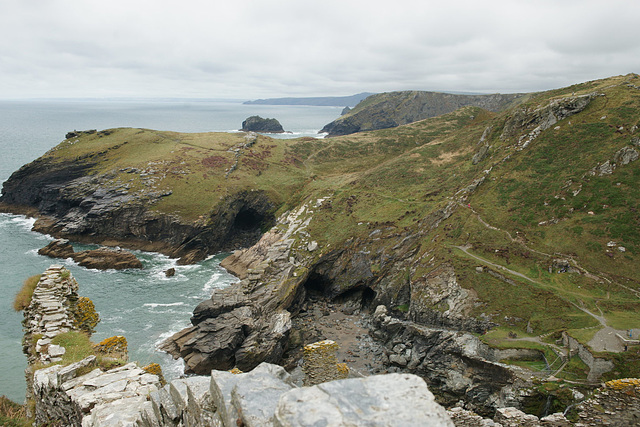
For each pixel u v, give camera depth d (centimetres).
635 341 3869
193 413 841
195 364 5091
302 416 486
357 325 6788
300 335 6381
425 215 7956
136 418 1172
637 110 7288
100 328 5991
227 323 5628
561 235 6116
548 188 6975
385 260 7550
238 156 13412
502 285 5616
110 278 7875
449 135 13025
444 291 5991
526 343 4488
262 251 8831
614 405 1959
